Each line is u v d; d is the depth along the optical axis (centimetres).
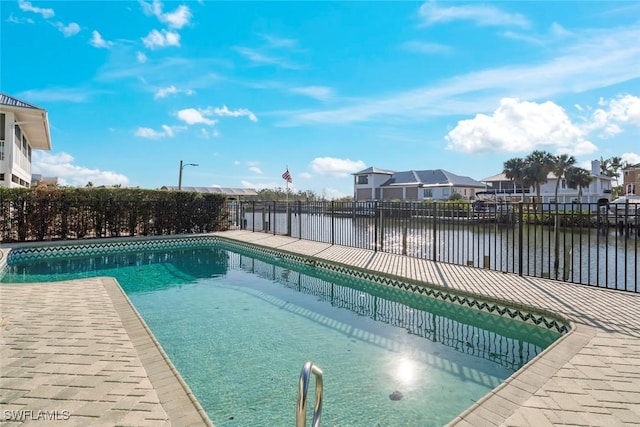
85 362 397
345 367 464
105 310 587
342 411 364
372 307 747
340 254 1138
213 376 441
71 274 1060
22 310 584
